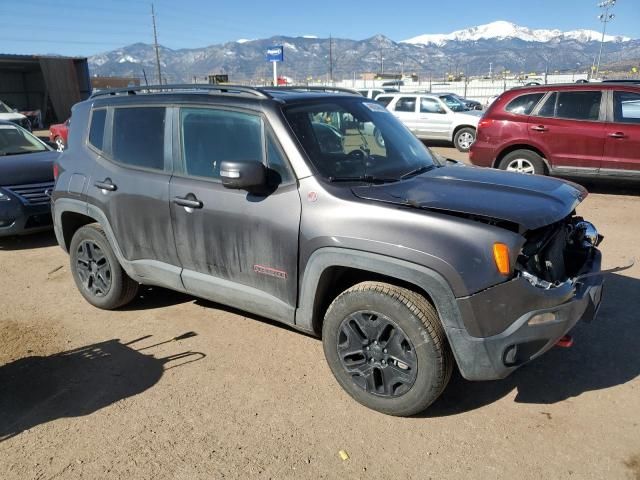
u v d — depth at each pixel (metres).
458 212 2.87
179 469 2.77
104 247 4.52
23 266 6.19
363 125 3.88
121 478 2.72
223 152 3.63
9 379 3.68
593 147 8.52
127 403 3.36
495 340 2.74
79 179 4.54
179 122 3.88
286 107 3.48
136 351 4.00
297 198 3.24
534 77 45.41
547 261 3.03
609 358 3.72
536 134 8.91
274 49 21.14
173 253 3.95
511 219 2.76
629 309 4.46
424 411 3.20
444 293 2.76
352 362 3.21
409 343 2.93
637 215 7.58
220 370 3.71
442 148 16.98
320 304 3.33
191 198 3.71
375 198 3.07
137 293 4.73
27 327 4.48
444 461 2.78
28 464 2.85
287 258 3.30
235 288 3.65
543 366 3.65
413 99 16.86
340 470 2.74
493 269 2.69
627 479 2.62
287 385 3.50
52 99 32.28
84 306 4.90
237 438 3.00
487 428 3.03
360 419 3.14
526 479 2.64
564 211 3.06
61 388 3.55
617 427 3.00
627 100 8.32
